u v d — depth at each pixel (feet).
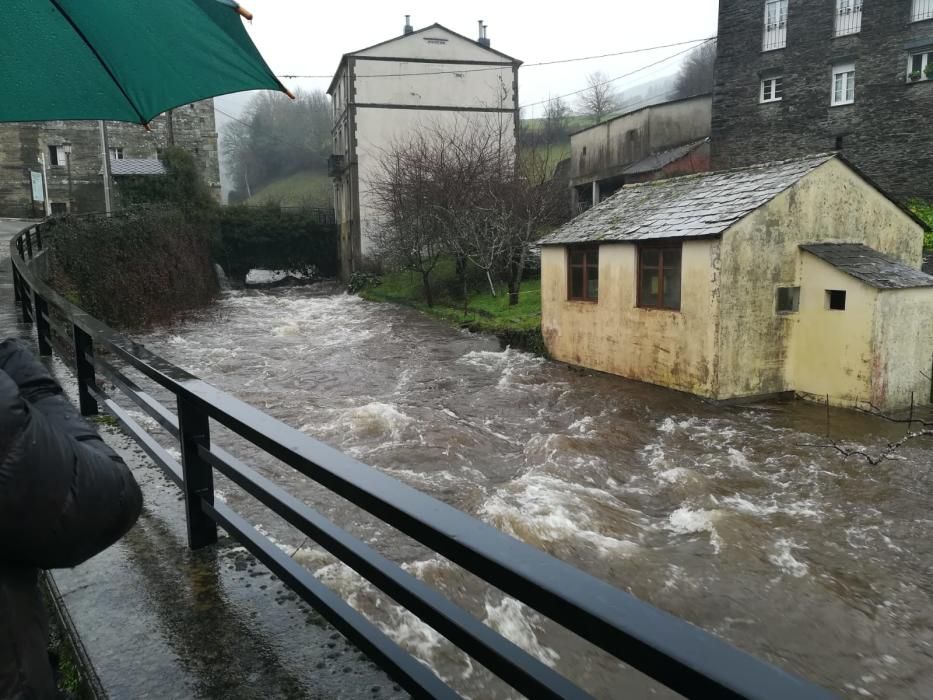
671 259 40.60
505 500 24.27
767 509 24.27
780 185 38.27
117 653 7.98
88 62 7.30
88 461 3.70
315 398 38.19
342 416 33.78
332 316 75.82
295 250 121.60
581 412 36.76
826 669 15.96
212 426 30.27
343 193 116.26
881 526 22.81
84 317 15.47
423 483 25.81
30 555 3.54
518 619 16.78
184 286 71.72
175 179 103.40
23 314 33.63
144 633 8.36
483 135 102.42
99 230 61.21
